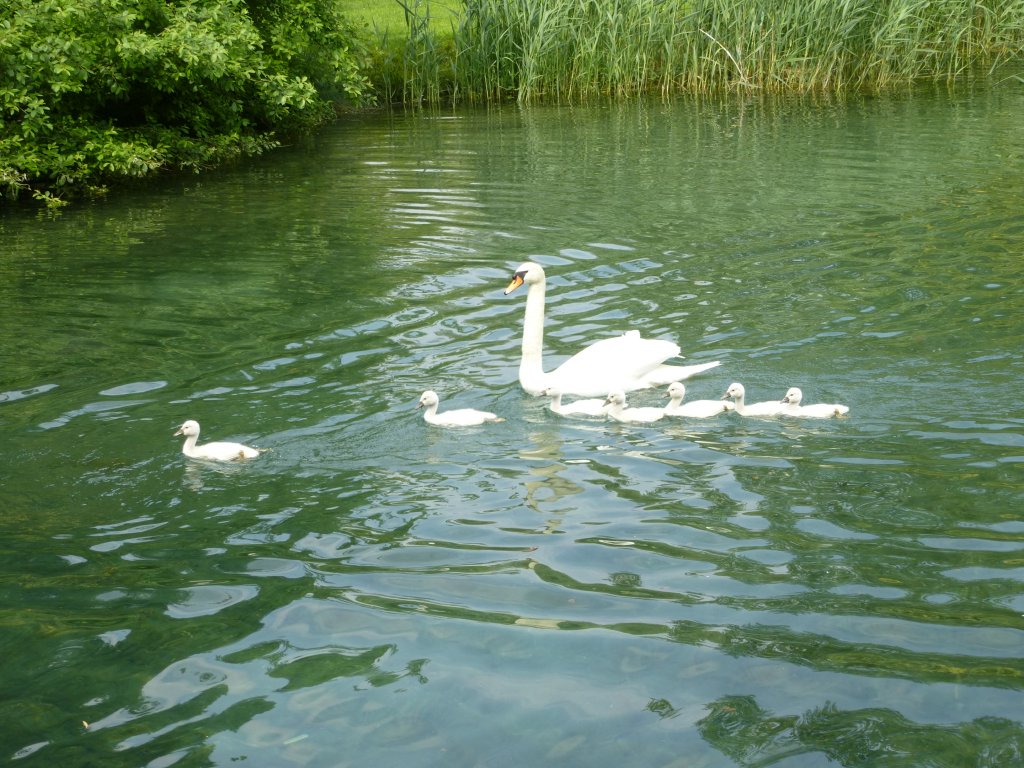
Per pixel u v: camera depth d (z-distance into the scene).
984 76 32.84
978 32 35.84
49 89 23.61
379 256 16.78
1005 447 9.10
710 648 6.42
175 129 25.80
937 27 33.41
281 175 23.98
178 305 14.52
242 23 25.67
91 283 15.75
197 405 10.85
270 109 26.58
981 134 24.47
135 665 6.48
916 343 11.78
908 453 9.09
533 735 5.74
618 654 6.41
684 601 6.95
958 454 9.01
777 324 12.73
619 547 7.71
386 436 9.95
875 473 8.73
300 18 28.53
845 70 33.25
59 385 11.55
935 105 28.61
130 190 23.27
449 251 16.88
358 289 15.06
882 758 5.45
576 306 13.93
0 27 22.02
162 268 16.53
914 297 13.44
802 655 6.32
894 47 32.06
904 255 15.39
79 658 6.56
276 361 12.18
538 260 16.17
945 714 5.76
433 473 9.12
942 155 22.42
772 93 32.06
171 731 5.86
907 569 7.24
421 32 33.22
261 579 7.44
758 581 7.16
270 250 17.42
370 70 33.88
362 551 7.79
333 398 10.99
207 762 5.61
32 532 8.21
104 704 6.11
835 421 9.87
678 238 17.00
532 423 10.24
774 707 5.88
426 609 6.98
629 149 24.81
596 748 5.62
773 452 9.27
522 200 20.12
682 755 5.55
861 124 26.53
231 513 8.47
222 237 18.44
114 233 19.06
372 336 13.02
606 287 14.68
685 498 8.47
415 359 12.16
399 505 8.52
